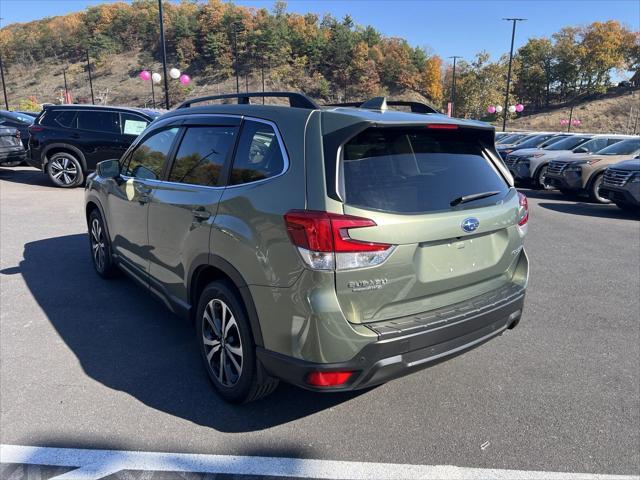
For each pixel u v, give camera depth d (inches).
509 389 131.7
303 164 100.0
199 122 137.5
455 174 114.7
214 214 115.9
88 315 173.3
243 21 4547.2
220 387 121.3
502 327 120.0
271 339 101.6
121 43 5132.9
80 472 97.0
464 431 113.0
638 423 117.0
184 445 106.0
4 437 106.9
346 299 94.7
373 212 95.8
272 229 99.3
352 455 103.9
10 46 5255.9
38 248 257.1
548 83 4414.4
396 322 100.9
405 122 104.2
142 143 167.0
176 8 5172.2
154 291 154.4
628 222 385.4
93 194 200.1
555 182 513.3
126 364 140.2
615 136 579.5
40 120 458.3
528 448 107.0
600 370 142.9
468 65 3164.4
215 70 4471.0
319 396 127.0
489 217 114.5
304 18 5260.8
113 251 190.1
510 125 3838.6
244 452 104.1
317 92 4291.3
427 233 101.3
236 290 112.8
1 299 186.2
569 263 259.1
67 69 4785.9
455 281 110.8
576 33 4340.6
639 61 4318.4
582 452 106.0
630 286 221.5
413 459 102.9
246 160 115.0
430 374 139.6
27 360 141.0
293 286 95.7
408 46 4899.1
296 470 99.0
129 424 112.7
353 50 4640.8
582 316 184.9
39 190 443.2
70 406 119.0
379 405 123.3
